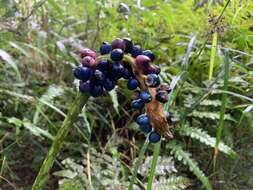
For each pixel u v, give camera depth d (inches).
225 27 23.5
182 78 22.2
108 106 23.6
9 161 20.8
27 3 25.6
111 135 22.8
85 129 21.9
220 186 20.5
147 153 21.7
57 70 24.9
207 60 24.7
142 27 26.9
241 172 20.9
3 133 21.1
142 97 9.7
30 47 22.9
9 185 19.7
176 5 28.4
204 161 21.6
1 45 23.5
